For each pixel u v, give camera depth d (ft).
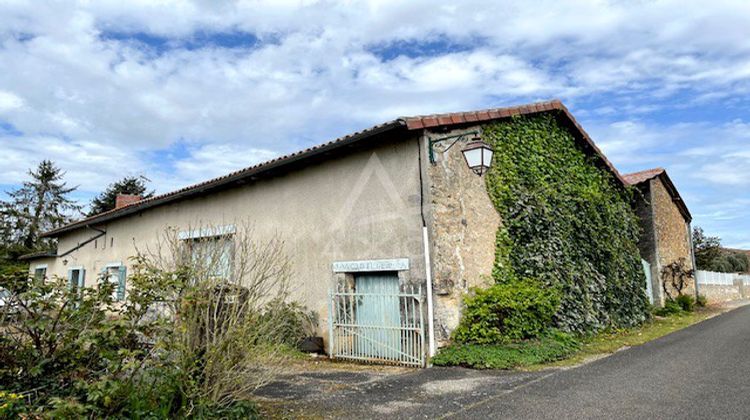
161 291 13.87
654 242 55.62
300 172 34.22
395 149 28.71
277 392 19.08
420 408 16.44
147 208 47.06
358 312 29.35
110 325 12.89
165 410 12.49
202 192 41.19
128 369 12.46
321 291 31.53
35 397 12.71
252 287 15.98
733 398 16.57
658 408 15.64
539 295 28.02
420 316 25.31
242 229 34.37
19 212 117.80
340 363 26.84
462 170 29.48
